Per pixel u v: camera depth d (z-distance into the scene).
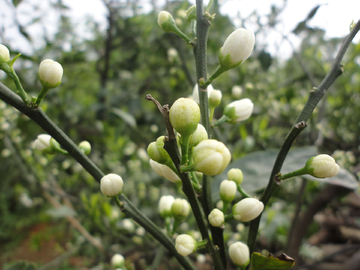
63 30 0.60
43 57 0.51
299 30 0.24
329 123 0.45
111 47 0.54
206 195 0.13
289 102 0.36
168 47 0.48
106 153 0.51
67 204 0.40
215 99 0.14
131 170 0.46
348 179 0.17
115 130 0.40
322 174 0.11
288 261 0.11
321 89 0.12
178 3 0.43
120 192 0.12
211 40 0.42
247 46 0.11
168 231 0.14
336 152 0.37
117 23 0.52
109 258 0.34
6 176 0.52
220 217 0.12
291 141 0.11
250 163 0.19
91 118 0.51
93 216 0.30
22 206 0.83
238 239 0.33
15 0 0.30
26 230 0.91
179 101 0.09
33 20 0.36
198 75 0.13
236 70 0.46
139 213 0.12
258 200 0.12
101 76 0.54
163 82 0.52
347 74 0.44
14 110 0.38
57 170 0.48
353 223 0.50
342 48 0.12
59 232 0.78
